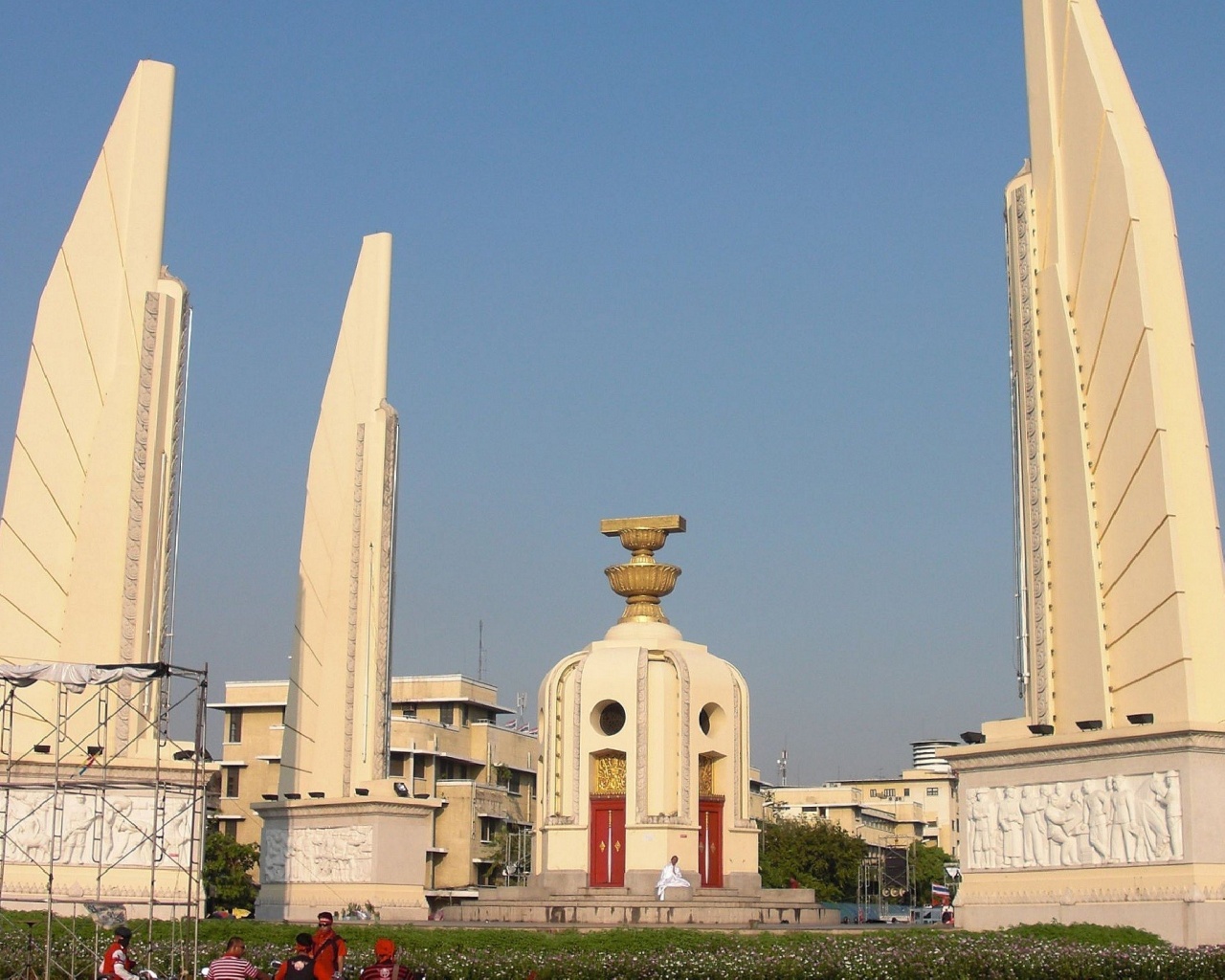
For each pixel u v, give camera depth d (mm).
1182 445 38094
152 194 45250
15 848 40438
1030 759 39562
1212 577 37281
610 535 57031
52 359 44219
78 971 31812
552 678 54156
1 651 42188
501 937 36500
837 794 131125
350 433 54156
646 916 47250
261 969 32500
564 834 52438
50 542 43062
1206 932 34219
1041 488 41906
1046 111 43375
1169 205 39719
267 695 97312
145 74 45875
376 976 24875
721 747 53594
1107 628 39219
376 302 55125
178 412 44719
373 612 52281
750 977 30234
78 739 41469
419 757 91938
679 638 55906
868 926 43469
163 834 40719
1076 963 30656
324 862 50969
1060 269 42188
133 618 42438
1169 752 35656
